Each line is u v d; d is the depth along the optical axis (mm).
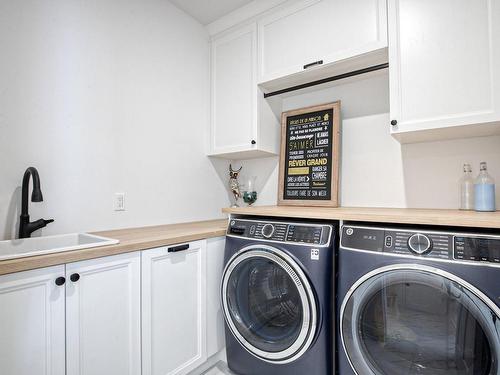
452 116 1281
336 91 2029
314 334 1255
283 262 1354
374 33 1515
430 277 991
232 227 1651
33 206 1373
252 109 2045
